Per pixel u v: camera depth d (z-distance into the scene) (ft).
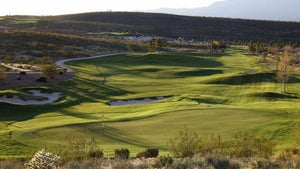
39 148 87.35
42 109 169.58
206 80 266.77
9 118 150.20
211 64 354.54
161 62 348.79
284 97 212.64
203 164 44.21
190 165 44.04
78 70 275.80
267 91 224.94
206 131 108.99
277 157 60.70
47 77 228.63
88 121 124.77
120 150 78.59
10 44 358.23
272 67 334.24
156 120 125.08
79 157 65.41
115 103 193.16
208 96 205.36
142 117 130.11
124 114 154.81
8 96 183.01
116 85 235.61
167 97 207.41
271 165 44.27
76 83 229.45
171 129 112.47
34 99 184.65
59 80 230.68
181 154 69.00
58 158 43.27
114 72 284.41
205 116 130.11
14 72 238.89
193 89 230.27
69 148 73.15
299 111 138.62
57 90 207.51
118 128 114.52
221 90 229.04
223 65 350.02
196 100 193.26
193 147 71.56
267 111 138.62
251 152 67.51
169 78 276.82
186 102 181.47
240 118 126.93
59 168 44.52
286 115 132.16
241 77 272.72
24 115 157.48
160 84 246.88
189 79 276.41
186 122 121.19
